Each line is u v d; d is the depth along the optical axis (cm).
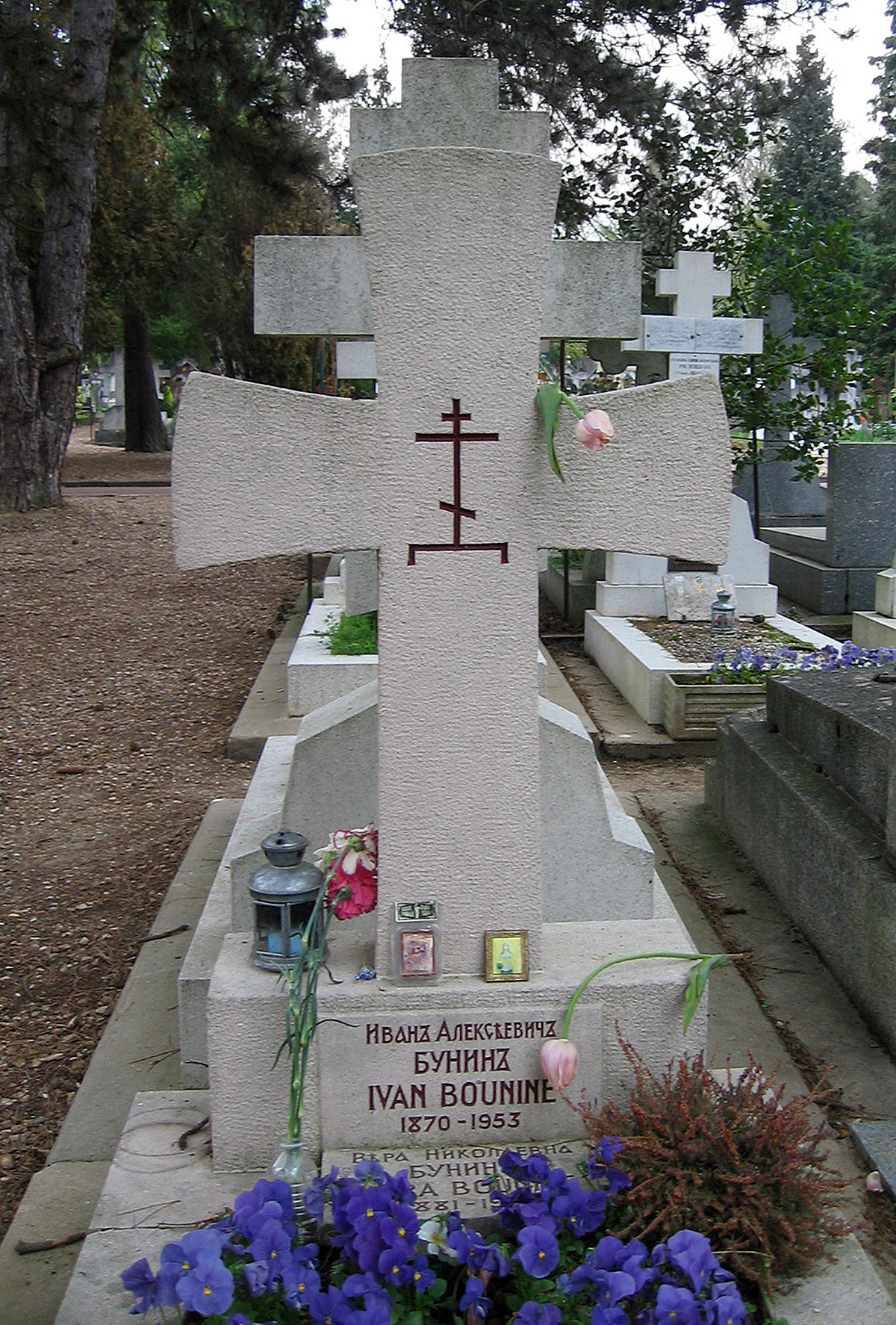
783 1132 307
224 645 1188
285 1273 271
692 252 1085
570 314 772
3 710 1003
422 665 337
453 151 320
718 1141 304
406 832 340
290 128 1914
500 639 338
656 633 1007
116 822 728
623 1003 341
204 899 559
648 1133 306
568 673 1037
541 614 1290
